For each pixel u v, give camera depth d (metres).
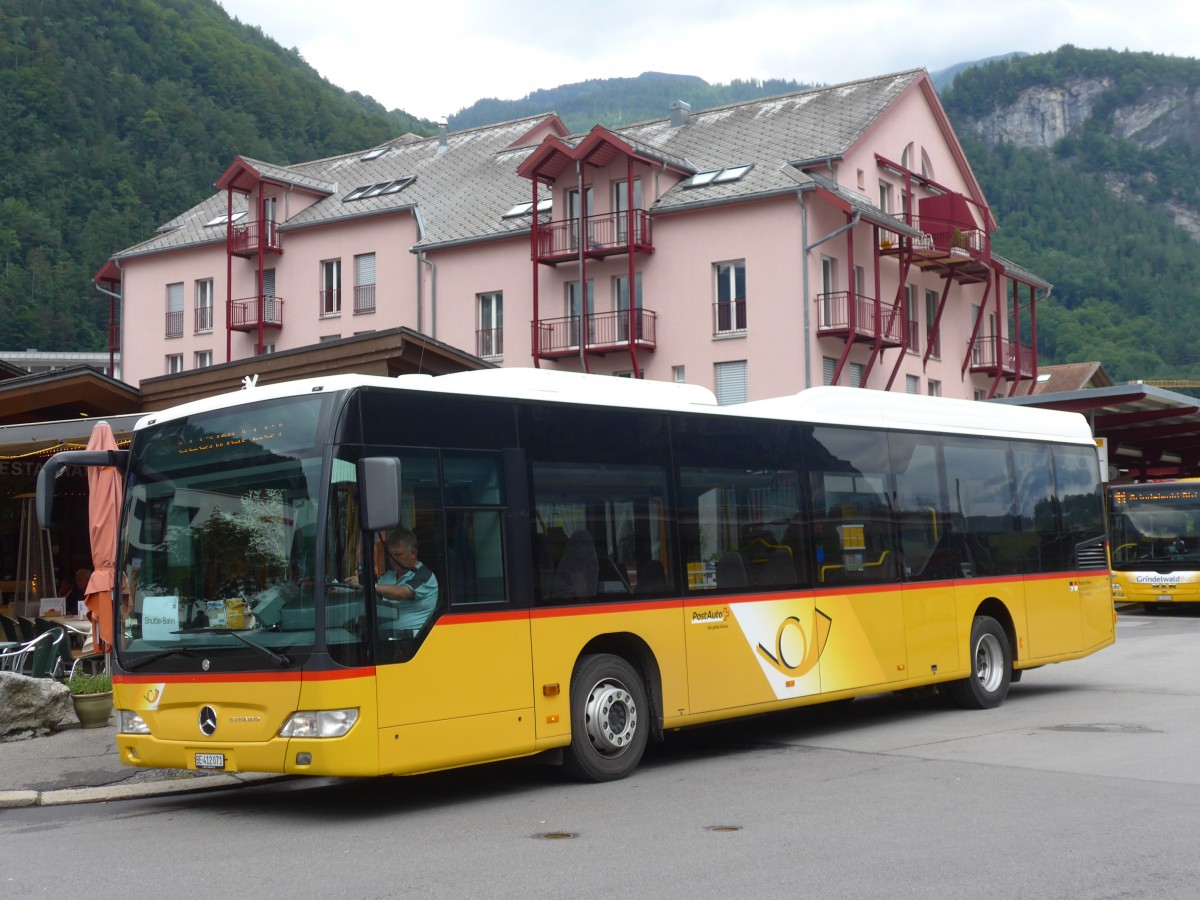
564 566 10.21
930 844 7.73
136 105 115.31
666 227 42.84
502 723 9.58
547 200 46.84
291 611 8.88
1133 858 7.32
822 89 47.78
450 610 9.34
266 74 124.75
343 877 7.30
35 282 97.56
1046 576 15.65
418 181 52.22
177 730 9.37
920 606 13.73
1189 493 31.80
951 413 14.76
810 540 12.55
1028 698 15.52
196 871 7.55
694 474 11.47
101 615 13.65
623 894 6.72
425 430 9.44
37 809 9.99
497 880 7.10
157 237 57.44
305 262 51.34
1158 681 16.83
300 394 9.20
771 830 8.24
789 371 40.50
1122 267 133.25
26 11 118.31
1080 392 31.48
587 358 43.75
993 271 49.91
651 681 10.83
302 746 8.70
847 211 42.09
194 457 9.68
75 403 20.72
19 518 21.22
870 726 13.44
